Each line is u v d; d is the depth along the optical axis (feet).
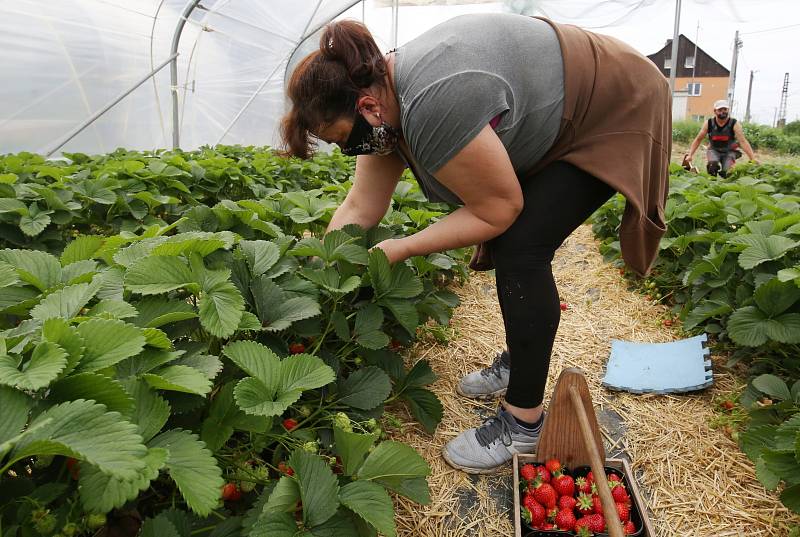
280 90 42.47
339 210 8.54
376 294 7.20
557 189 6.55
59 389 3.76
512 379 7.06
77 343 4.06
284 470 5.58
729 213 12.33
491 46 5.85
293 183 17.29
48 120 27.09
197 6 30.50
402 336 8.62
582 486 6.46
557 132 6.42
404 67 5.98
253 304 6.35
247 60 38.50
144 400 4.08
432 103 5.62
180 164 15.49
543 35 6.32
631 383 9.10
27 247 10.84
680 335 10.95
